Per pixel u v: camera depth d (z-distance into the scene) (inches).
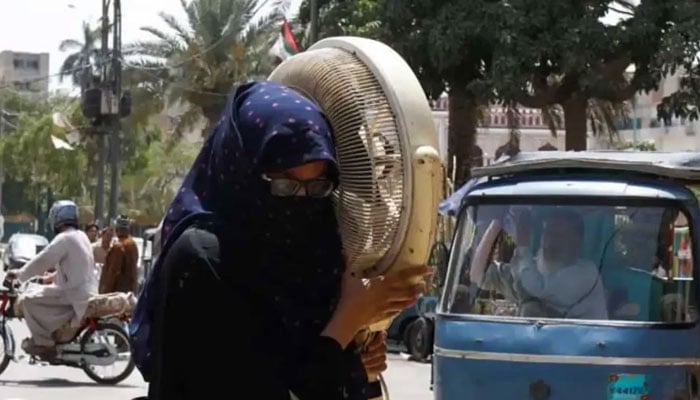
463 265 362.6
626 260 345.7
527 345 333.4
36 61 4867.1
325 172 100.1
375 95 106.2
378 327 112.3
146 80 1676.9
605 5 785.6
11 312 535.8
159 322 103.7
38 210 3289.9
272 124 99.0
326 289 103.0
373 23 837.2
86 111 1075.3
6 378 544.1
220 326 99.7
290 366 101.7
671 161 388.5
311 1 977.5
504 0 778.2
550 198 356.8
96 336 518.3
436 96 850.8
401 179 104.7
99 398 485.1
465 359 341.7
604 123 1133.7
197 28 1622.8
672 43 764.0
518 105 869.2
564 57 773.3
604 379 327.0
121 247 666.2
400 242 105.2
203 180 106.1
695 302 339.3
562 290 343.9
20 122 3115.2
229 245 100.6
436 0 804.0
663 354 329.4
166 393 102.0
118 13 1135.6
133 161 2701.8
